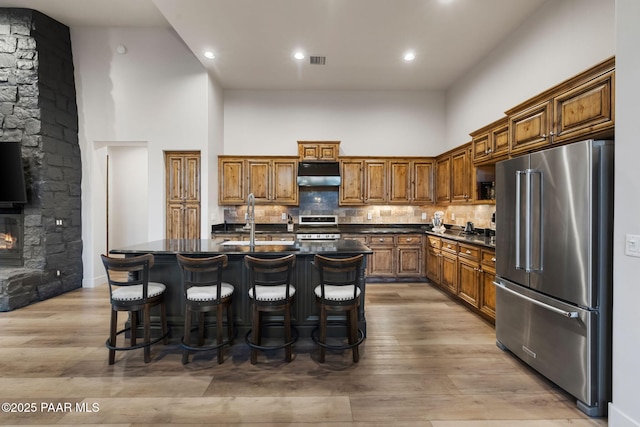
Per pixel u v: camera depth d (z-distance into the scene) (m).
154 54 4.90
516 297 2.57
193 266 2.47
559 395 2.13
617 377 1.75
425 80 5.21
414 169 5.46
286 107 5.67
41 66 4.27
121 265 2.48
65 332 3.12
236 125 5.64
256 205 5.67
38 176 4.22
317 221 5.65
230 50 4.19
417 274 5.21
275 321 3.02
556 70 3.05
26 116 4.20
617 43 1.77
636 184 1.66
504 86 3.89
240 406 1.99
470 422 1.86
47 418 1.87
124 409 1.96
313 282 3.04
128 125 4.91
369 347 2.83
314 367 2.48
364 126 5.72
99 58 4.88
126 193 6.81
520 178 2.45
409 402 2.04
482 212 4.47
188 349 2.50
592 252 1.90
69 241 4.67
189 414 1.91
